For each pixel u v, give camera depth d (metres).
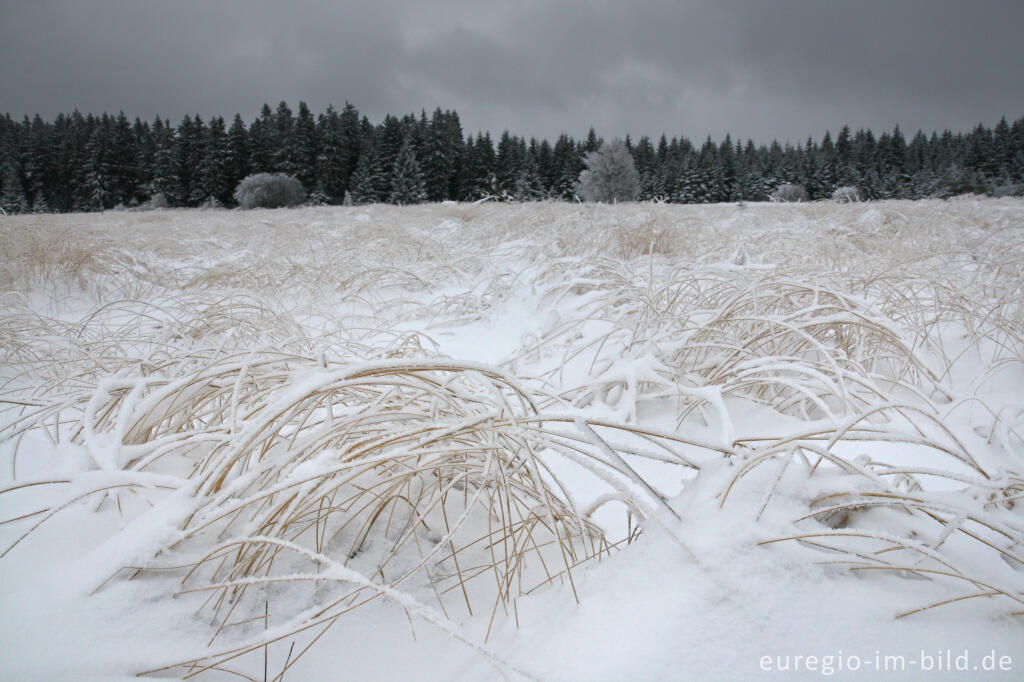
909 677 1.13
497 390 1.85
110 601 1.32
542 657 1.28
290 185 42.88
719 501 1.57
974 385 3.54
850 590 1.33
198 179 56.69
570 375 4.09
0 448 2.57
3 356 4.05
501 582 1.67
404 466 1.98
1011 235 8.00
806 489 1.61
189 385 2.12
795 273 4.60
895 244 6.98
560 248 7.99
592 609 1.38
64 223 13.29
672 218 8.90
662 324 4.14
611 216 9.25
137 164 59.66
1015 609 1.28
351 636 1.43
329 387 1.70
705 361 3.64
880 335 3.75
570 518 1.93
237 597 1.45
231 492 1.51
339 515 1.83
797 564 1.37
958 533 1.57
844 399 2.57
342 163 56.44
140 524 1.48
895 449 2.82
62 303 6.45
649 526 1.60
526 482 2.03
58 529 1.66
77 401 2.41
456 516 2.00
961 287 4.89
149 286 7.48
